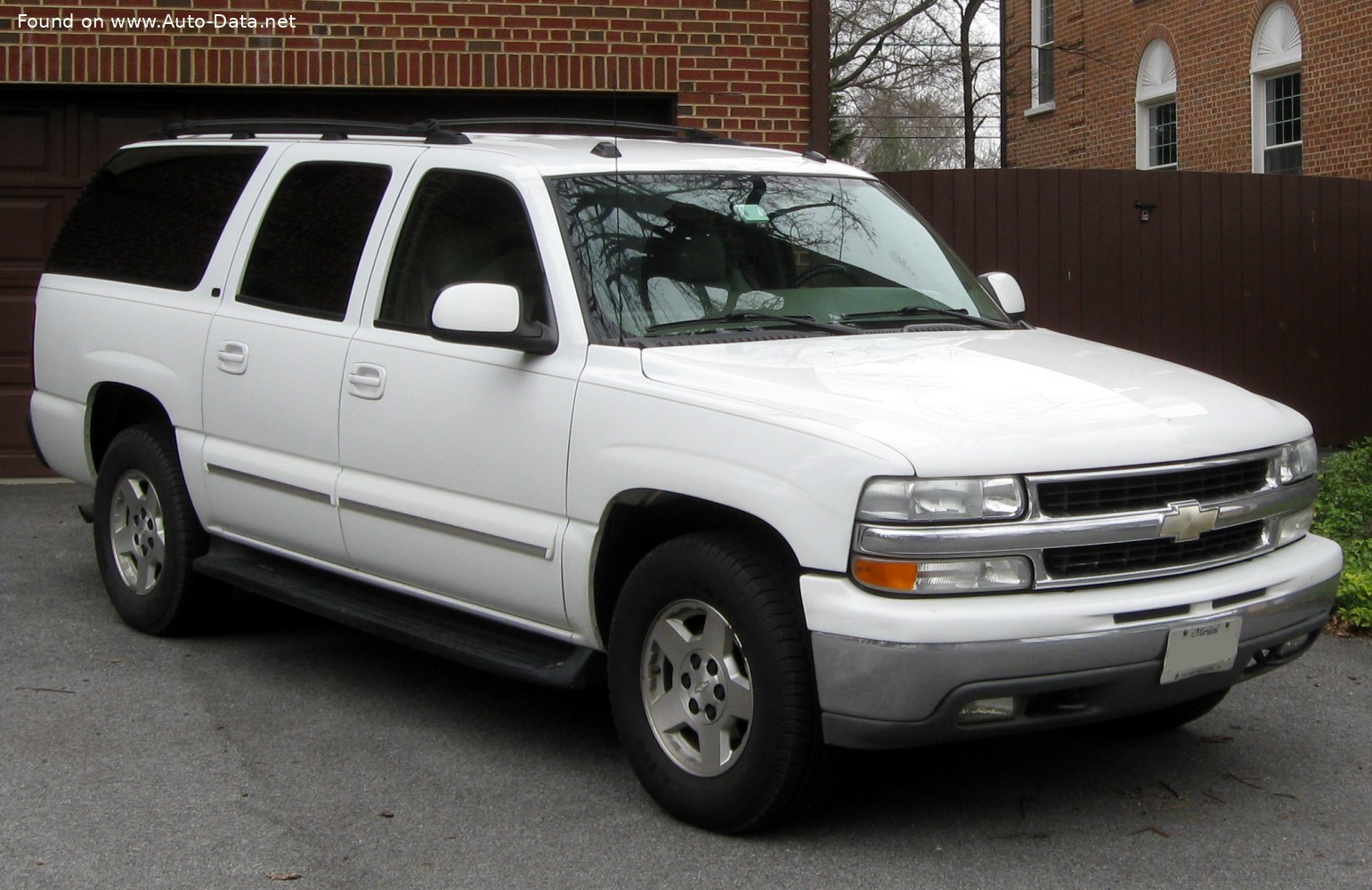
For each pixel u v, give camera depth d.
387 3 10.05
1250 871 4.05
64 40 9.73
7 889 3.91
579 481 4.49
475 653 4.84
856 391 4.16
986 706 3.87
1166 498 4.07
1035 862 4.10
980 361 4.54
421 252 5.23
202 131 6.64
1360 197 12.44
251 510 5.79
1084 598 3.90
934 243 5.71
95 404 6.64
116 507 6.56
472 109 10.40
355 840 4.26
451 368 4.92
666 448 4.25
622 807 4.51
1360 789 4.70
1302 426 4.61
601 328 4.62
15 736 5.15
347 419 5.28
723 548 4.16
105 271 6.75
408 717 5.41
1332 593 4.54
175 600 6.26
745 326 4.80
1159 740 5.19
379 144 5.64
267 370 5.64
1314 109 18.55
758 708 4.04
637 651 4.40
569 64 10.30
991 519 3.83
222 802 4.55
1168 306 12.23
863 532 3.81
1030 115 26.30
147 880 3.97
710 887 3.93
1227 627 4.11
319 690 5.74
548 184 4.93
